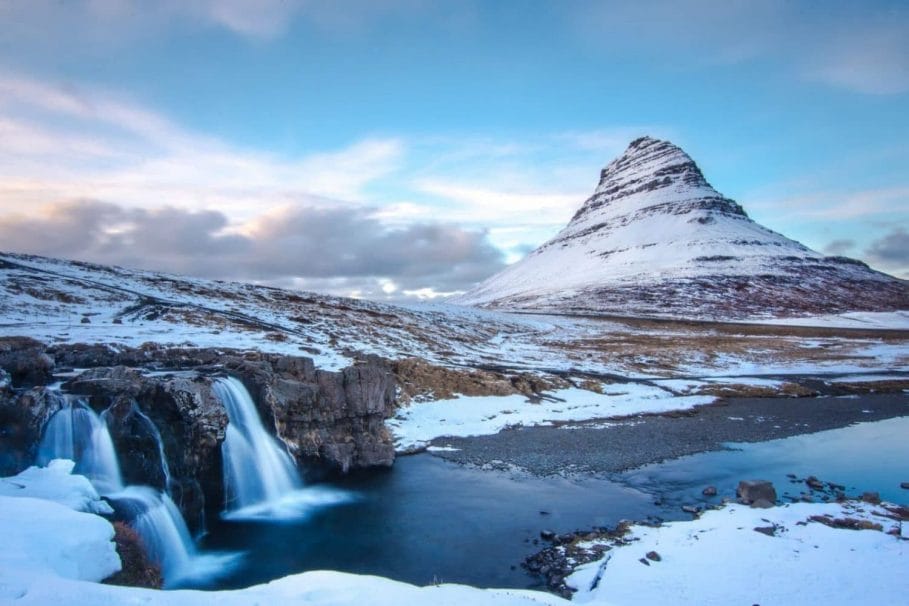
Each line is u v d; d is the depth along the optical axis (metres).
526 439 33.72
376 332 65.25
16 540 9.09
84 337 38.06
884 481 24.62
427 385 42.72
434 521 20.52
